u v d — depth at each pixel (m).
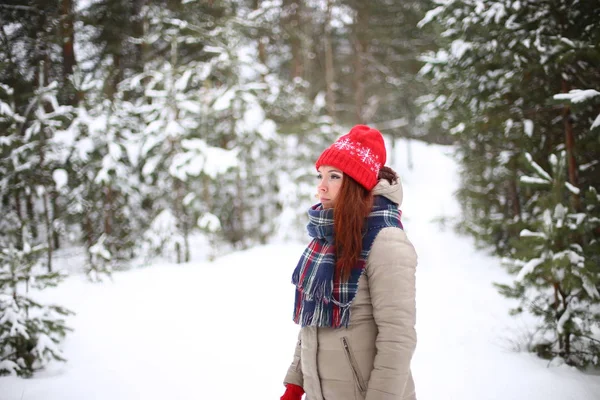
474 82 5.56
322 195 1.47
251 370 3.30
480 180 7.35
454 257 7.89
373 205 1.42
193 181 7.98
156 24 8.91
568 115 4.30
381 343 1.27
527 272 3.21
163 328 4.23
